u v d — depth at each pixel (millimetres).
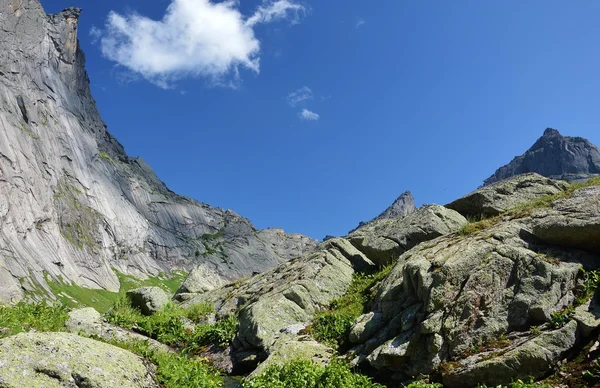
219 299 24062
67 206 119750
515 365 10516
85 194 132625
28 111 118500
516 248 13430
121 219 143625
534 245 13969
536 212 15406
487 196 22047
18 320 13211
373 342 13531
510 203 21375
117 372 9812
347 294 19703
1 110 106875
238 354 16703
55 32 152500
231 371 16000
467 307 12453
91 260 115438
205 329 19266
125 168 176375
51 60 147375
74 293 92438
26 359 8898
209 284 31250
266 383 11453
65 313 17094
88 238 121562
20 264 84000
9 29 125312
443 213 21906
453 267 13398
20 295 74312
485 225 16641
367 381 11602
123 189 161250
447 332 12219
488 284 12773
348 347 14664
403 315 13398
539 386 9672
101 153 165000
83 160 142250
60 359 9227
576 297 12062
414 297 14070
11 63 121375
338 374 11523
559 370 10336
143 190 175000
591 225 12859
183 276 152375
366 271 21812
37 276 86125
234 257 177750
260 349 16234
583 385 9602
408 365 12312
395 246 21172
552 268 12500
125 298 22547
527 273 12727
